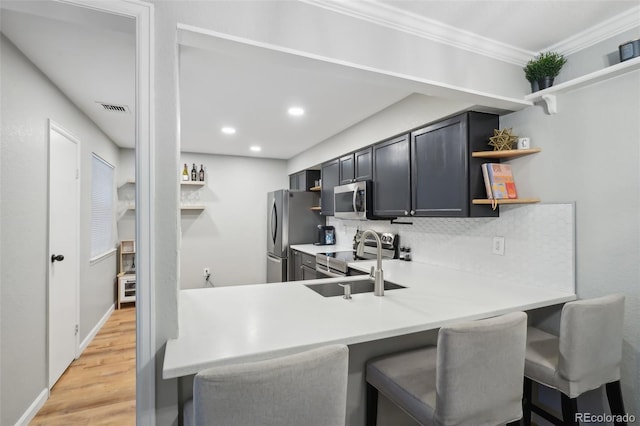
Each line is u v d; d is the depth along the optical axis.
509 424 1.28
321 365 0.88
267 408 0.83
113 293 4.28
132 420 2.05
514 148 2.11
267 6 1.32
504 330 1.14
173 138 1.18
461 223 2.50
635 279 1.58
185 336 1.18
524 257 2.04
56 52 1.92
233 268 5.25
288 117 3.14
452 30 1.70
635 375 1.58
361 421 1.55
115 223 4.38
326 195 4.08
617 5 1.54
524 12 1.59
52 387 2.41
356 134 3.35
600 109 1.70
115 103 2.77
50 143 2.26
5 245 1.73
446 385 1.08
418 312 1.47
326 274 3.34
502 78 1.91
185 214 5.03
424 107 2.42
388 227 3.36
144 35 1.14
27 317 1.98
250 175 5.36
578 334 1.33
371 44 1.54
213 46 1.30
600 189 1.70
